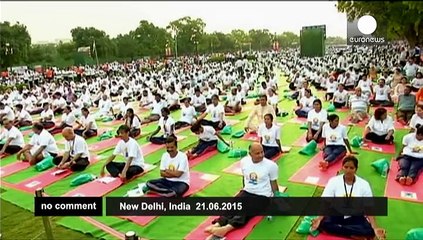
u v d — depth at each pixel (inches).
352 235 155.8
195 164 263.4
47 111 405.7
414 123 265.0
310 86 605.9
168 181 209.9
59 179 247.4
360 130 327.3
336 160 245.4
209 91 528.1
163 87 612.1
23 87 724.0
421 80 434.9
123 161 271.7
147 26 1576.0
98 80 775.1
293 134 327.3
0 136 319.9
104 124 412.5
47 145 279.9
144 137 344.8
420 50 684.7
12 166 279.7
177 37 1699.1
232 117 413.7
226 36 2065.7
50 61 1344.7
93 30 1391.5
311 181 222.1
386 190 203.6
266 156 259.1
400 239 156.9
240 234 166.9
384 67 713.6
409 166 216.7
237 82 650.8
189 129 364.2
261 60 1311.5
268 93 405.7
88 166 268.7
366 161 247.9
